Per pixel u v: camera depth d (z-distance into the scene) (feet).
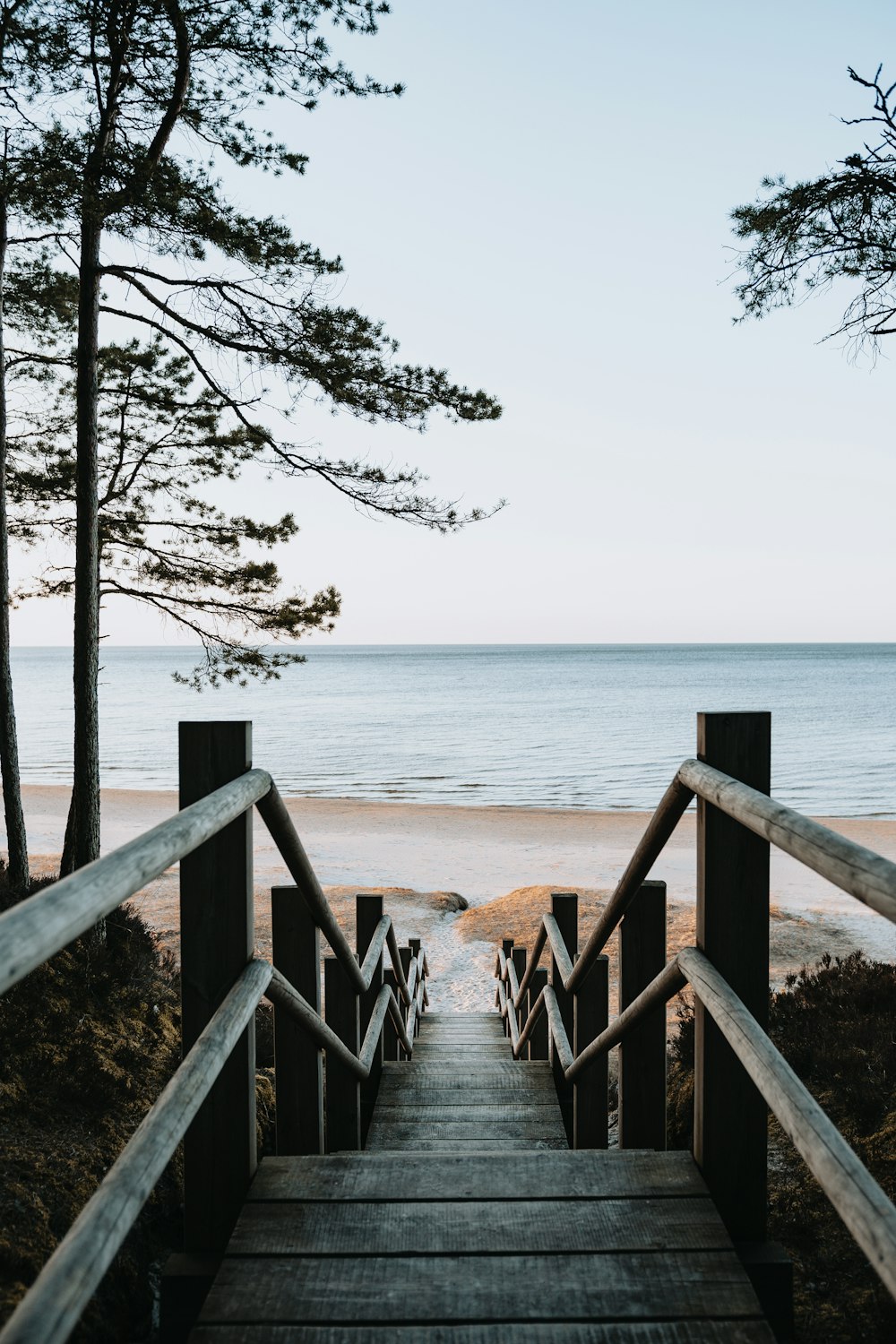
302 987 9.80
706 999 6.78
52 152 26.35
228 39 28.71
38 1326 3.23
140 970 20.07
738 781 6.59
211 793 7.14
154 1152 4.55
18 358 35.91
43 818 95.45
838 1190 4.22
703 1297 6.37
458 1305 6.27
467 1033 29.91
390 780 141.38
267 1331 6.07
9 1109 11.64
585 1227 7.09
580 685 378.53
